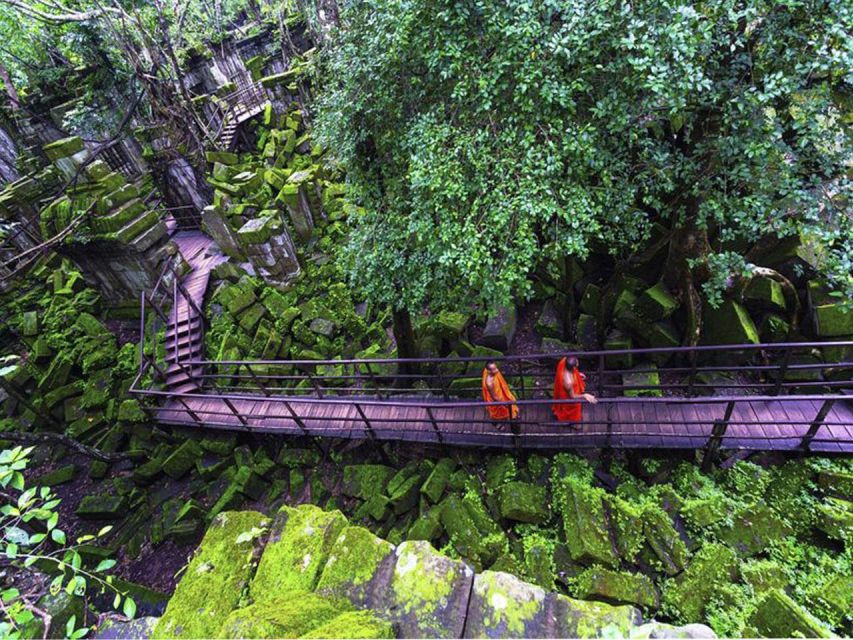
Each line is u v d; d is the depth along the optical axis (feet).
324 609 6.33
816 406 21.61
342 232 43.68
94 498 33.55
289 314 38.47
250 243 38.22
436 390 29.99
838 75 14.29
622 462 22.66
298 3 61.36
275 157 53.88
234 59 72.18
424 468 26.37
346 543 7.31
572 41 13.91
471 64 16.10
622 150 17.12
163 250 41.14
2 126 54.24
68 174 36.86
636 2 13.15
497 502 22.50
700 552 18.16
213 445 32.73
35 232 49.96
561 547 20.03
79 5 41.27
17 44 49.34
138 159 55.26
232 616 6.35
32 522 32.45
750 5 12.63
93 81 47.73
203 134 53.21
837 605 15.14
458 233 16.29
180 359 36.94
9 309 46.01
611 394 25.46
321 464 30.22
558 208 14.94
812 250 22.84
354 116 20.47
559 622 6.03
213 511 29.89
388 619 6.32
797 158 15.35
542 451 23.72
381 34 17.34
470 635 6.06
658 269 27.09
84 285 46.47
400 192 21.20
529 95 15.16
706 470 21.27
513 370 29.71
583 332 28.99
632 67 13.91
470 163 16.48
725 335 24.41
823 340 22.70
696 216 20.83
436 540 22.84
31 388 41.50
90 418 38.34
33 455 38.86
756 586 16.67
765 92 13.64
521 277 15.47
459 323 30.73
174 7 50.72
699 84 12.84
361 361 26.73
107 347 41.09
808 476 19.35
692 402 18.67
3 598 6.95
